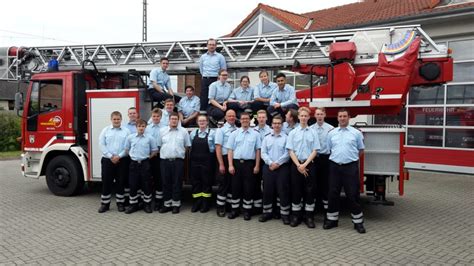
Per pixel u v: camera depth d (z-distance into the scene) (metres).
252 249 4.65
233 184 6.02
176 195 6.38
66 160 7.50
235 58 7.39
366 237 5.15
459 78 10.34
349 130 5.42
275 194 6.03
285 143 5.68
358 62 6.43
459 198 7.61
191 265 4.16
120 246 4.77
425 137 10.92
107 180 6.43
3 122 17.53
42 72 8.00
